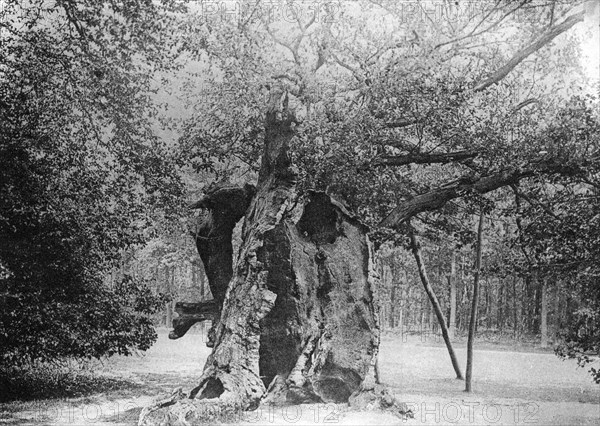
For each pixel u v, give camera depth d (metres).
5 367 15.55
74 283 15.71
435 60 16.88
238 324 13.81
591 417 13.27
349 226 15.77
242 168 19.22
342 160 16.31
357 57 17.83
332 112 16.83
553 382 16.95
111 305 16.31
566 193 17.08
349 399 13.94
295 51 18.33
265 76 18.14
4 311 14.81
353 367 14.41
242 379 13.16
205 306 17.09
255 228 14.84
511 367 17.50
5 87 16.42
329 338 14.66
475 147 16.97
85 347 15.94
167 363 19.31
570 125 15.88
